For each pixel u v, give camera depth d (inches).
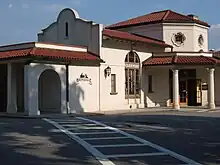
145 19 1476.4
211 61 1238.9
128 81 1259.8
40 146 490.3
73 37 1210.0
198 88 1411.2
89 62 1122.0
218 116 983.6
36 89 993.5
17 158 408.2
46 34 1289.4
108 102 1181.7
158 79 1365.7
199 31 1444.4
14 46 1075.9
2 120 880.3
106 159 402.6
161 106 1362.0
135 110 1194.6
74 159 402.9
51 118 926.4
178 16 1439.5
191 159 402.3
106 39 1163.3
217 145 498.9
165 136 589.3
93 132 635.5
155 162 386.6
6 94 1167.6
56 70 1036.5
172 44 1403.8
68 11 1220.5
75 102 1082.7
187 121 839.7
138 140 544.7
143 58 1316.4
